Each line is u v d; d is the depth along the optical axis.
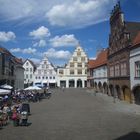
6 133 17.02
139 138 15.14
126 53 39.78
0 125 19.41
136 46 35.53
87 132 16.91
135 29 40.50
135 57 36.03
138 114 25.86
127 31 39.75
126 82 40.25
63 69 108.94
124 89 42.44
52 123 20.61
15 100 38.94
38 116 24.66
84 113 26.72
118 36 44.59
